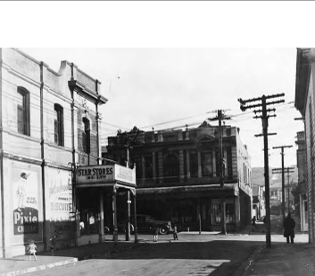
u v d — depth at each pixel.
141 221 40.06
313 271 12.45
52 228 22.95
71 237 25.22
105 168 25.83
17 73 20.48
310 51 16.19
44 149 22.56
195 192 41.56
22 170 20.44
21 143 20.59
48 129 23.36
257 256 18.44
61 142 25.08
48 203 22.64
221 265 15.92
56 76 24.67
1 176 18.70
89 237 27.56
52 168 23.36
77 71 27.52
